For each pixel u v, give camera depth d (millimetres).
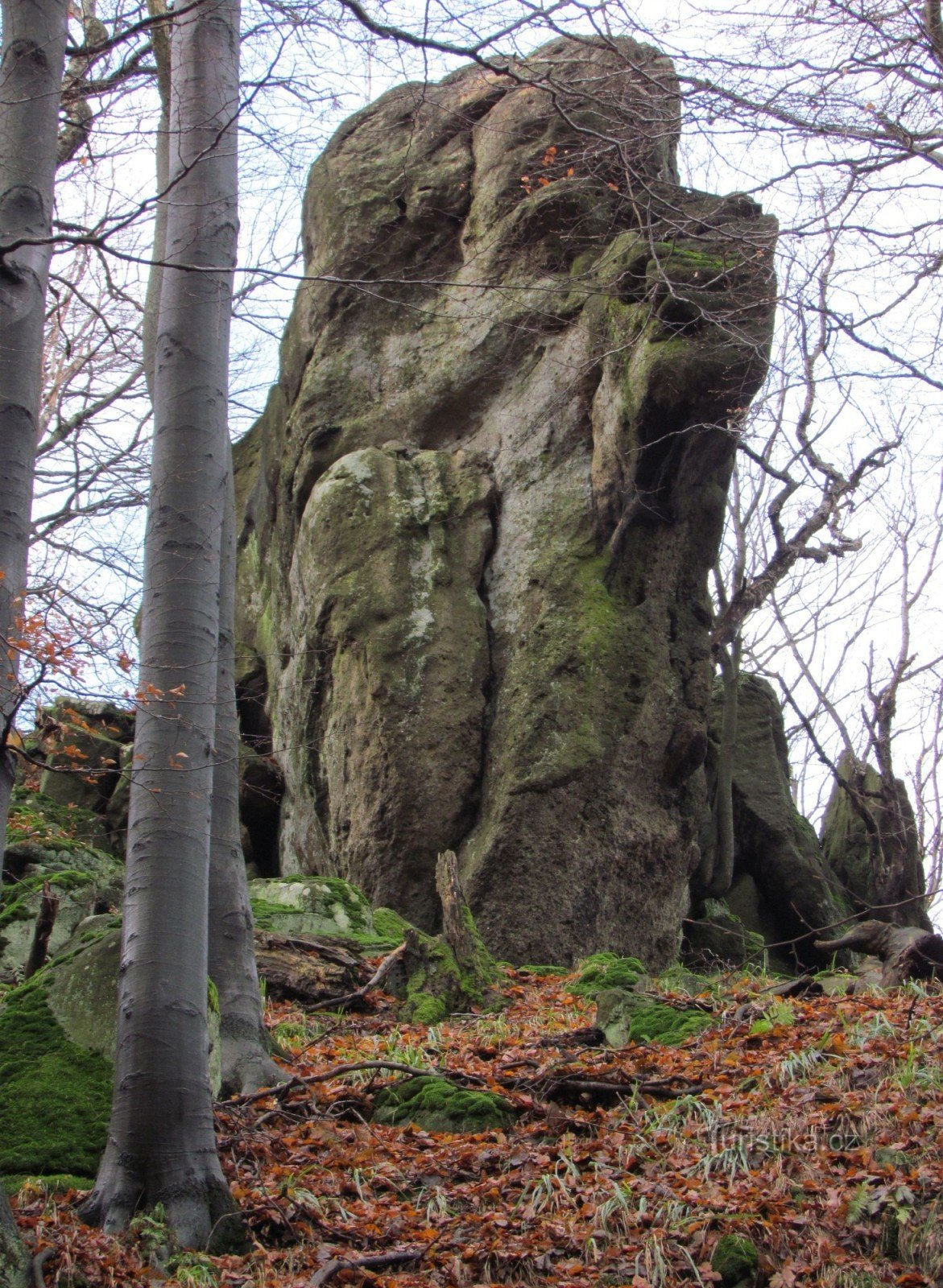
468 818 14938
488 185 17297
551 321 16469
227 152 8062
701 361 14359
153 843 6211
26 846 14242
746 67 9375
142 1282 5258
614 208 16328
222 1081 7910
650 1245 5785
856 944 10852
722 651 18516
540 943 14211
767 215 14609
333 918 12375
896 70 9641
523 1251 5785
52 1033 6820
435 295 17688
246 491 21016
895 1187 5957
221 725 8938
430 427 17188
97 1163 6250
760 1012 8914
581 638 15141
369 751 15172
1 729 5453
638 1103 7469
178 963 6031
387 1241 6031
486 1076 7977
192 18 8422
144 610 6871
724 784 18156
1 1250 4703
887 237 9984
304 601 16562
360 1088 8000
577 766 14680
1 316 5930
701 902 17922
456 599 15742
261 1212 6047
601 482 15539
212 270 6125
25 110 6402
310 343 18234
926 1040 7617
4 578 5500
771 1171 6285
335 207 18281
